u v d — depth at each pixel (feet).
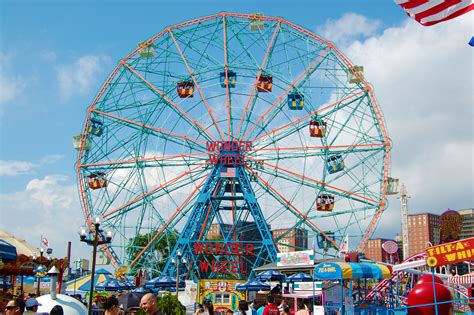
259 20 267.18
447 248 90.22
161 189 260.01
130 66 273.33
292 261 190.49
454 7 71.15
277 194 258.57
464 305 141.59
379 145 252.42
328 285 139.54
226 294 194.90
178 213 259.80
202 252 251.60
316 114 257.55
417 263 109.09
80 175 261.65
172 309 112.68
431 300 102.73
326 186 254.27
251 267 277.03
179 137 265.13
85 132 264.93
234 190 265.54
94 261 101.14
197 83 268.00
